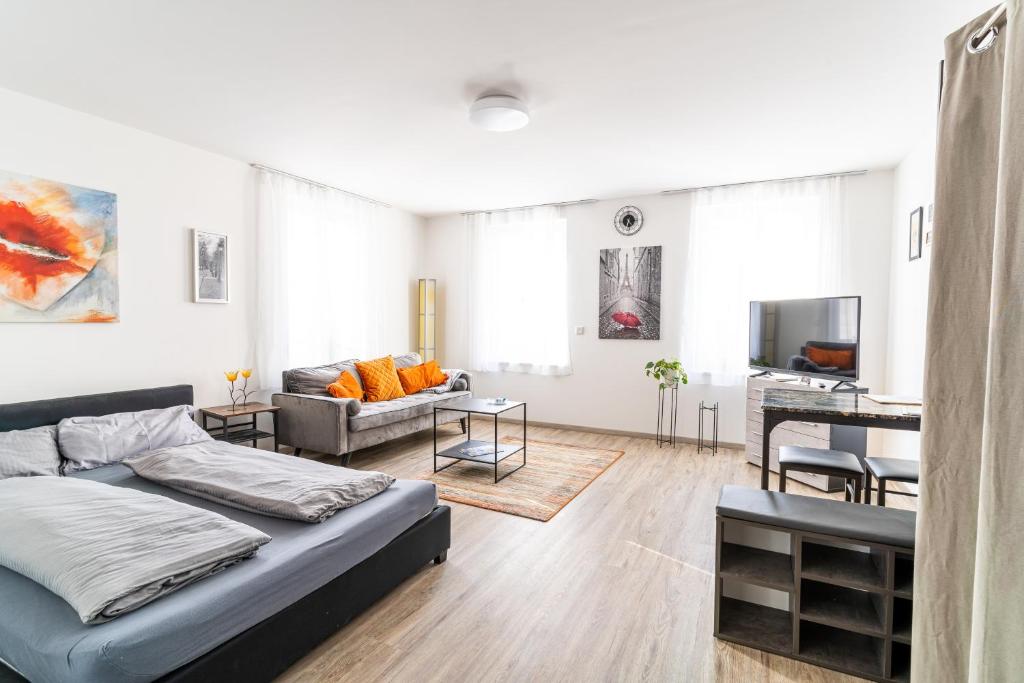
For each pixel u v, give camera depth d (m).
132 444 2.96
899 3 2.05
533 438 5.30
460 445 4.25
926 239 3.38
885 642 1.70
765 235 4.70
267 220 4.36
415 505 2.37
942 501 1.39
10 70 2.65
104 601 1.35
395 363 5.51
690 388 5.08
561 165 4.27
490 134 3.56
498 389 6.15
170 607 1.43
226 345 4.11
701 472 4.14
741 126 3.37
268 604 1.63
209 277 3.93
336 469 2.55
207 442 3.14
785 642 1.88
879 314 4.31
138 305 3.51
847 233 4.40
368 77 2.73
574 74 2.69
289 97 2.98
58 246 3.08
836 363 3.59
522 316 5.93
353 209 5.31
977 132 1.34
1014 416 1.02
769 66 2.58
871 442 4.23
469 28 2.27
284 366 4.51
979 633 1.06
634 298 5.36
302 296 4.73
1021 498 1.00
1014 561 1.01
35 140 2.98
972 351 1.34
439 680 1.72
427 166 4.32
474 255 6.17
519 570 2.49
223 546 1.66
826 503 1.98
